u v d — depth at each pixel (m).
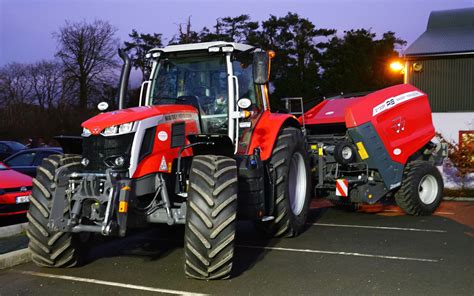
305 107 10.22
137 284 5.12
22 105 39.81
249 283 5.09
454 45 16.55
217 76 6.45
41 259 5.53
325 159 9.09
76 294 4.85
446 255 6.19
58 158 5.65
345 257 6.13
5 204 8.67
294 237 7.34
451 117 15.89
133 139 5.23
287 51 33.88
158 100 6.72
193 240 4.88
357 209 10.13
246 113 6.14
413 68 16.69
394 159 8.90
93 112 39.19
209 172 5.05
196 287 4.98
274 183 6.74
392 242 6.98
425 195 9.48
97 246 6.84
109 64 44.81
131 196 5.15
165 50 6.68
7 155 19.55
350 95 9.97
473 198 12.29
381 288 4.91
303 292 4.81
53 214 5.11
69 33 43.94
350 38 35.69
